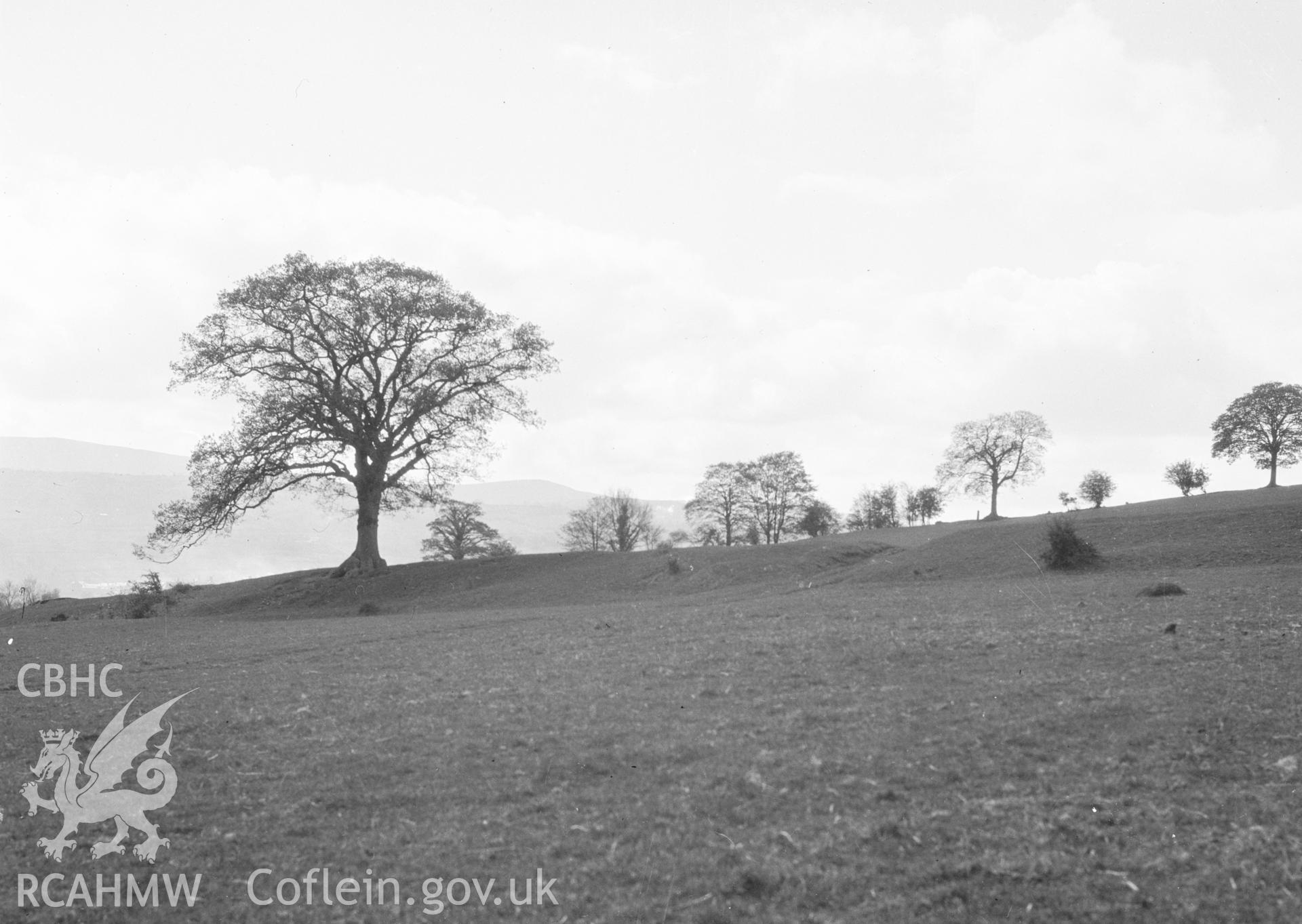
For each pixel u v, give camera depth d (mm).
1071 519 66750
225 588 87562
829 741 16172
